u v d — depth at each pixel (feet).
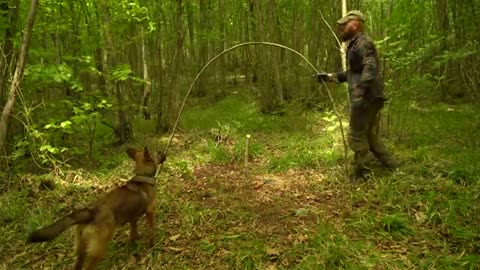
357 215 15.66
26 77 21.20
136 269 13.23
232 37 53.11
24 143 20.35
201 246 13.98
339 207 16.76
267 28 36.29
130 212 13.06
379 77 18.17
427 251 13.08
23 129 22.80
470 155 20.49
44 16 24.02
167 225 15.79
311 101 36.60
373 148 19.72
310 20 39.42
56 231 11.18
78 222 11.66
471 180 17.60
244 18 50.31
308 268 12.42
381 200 16.70
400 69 23.41
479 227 14.06
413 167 19.36
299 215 16.16
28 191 18.67
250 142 26.22
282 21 40.83
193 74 46.88
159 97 30.99
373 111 18.53
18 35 21.16
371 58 17.79
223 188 19.57
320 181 19.79
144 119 34.83
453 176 18.06
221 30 47.78
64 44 26.16
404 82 24.52
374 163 20.65
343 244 13.58
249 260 12.95
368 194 17.28
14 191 18.61
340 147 24.16
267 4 36.47
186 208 16.84
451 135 25.09
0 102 20.56
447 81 33.42
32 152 21.70
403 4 23.15
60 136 24.29
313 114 34.04
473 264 11.91
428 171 18.80
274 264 12.95
